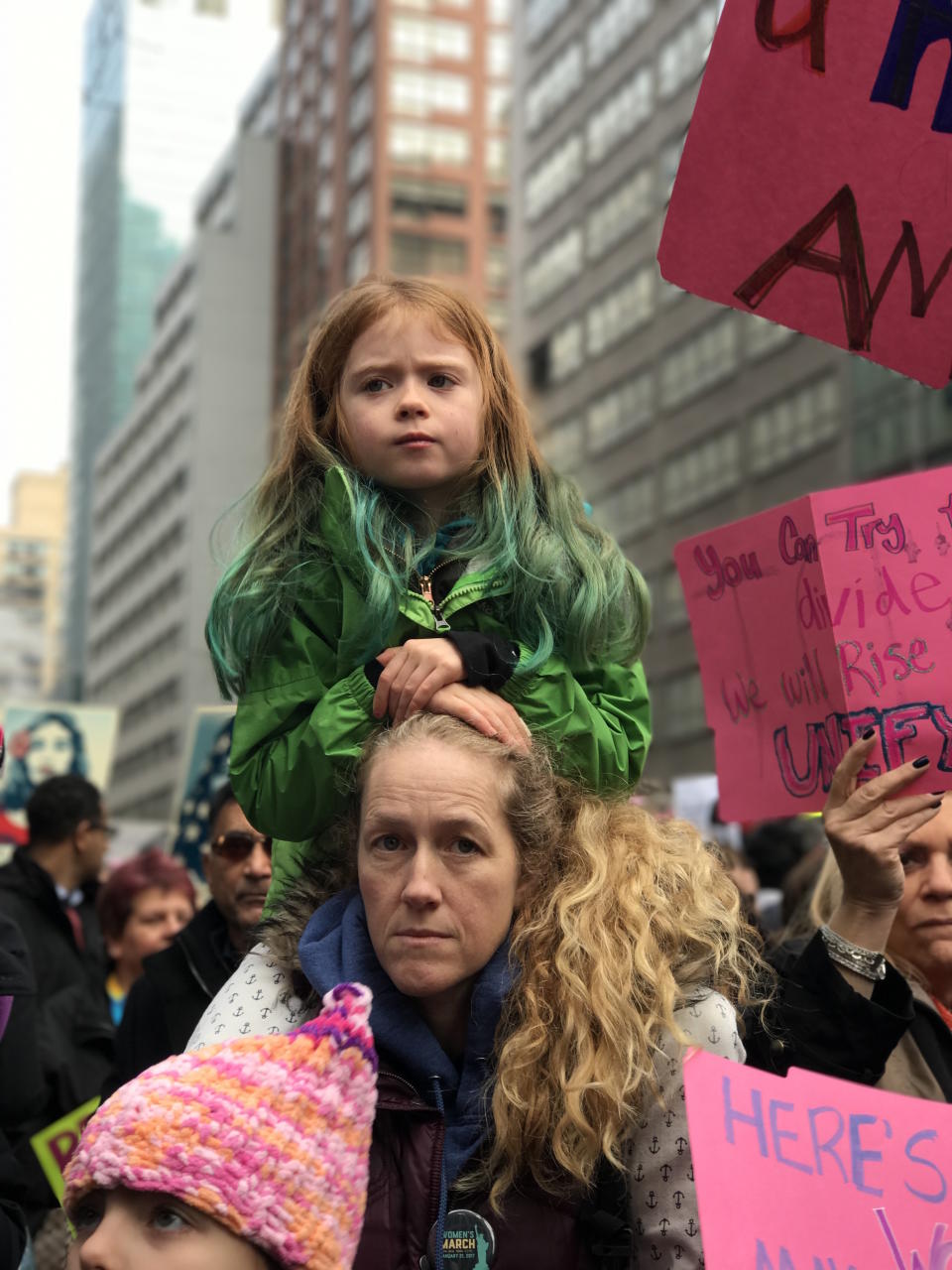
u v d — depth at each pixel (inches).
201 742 229.8
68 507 6023.6
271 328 3722.9
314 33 3661.4
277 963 80.7
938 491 88.9
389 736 76.5
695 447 1681.8
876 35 91.0
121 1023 135.0
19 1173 100.9
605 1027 72.2
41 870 176.2
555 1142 70.9
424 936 72.8
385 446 88.6
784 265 93.1
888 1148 70.9
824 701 90.3
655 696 1742.1
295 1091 61.6
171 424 3806.6
